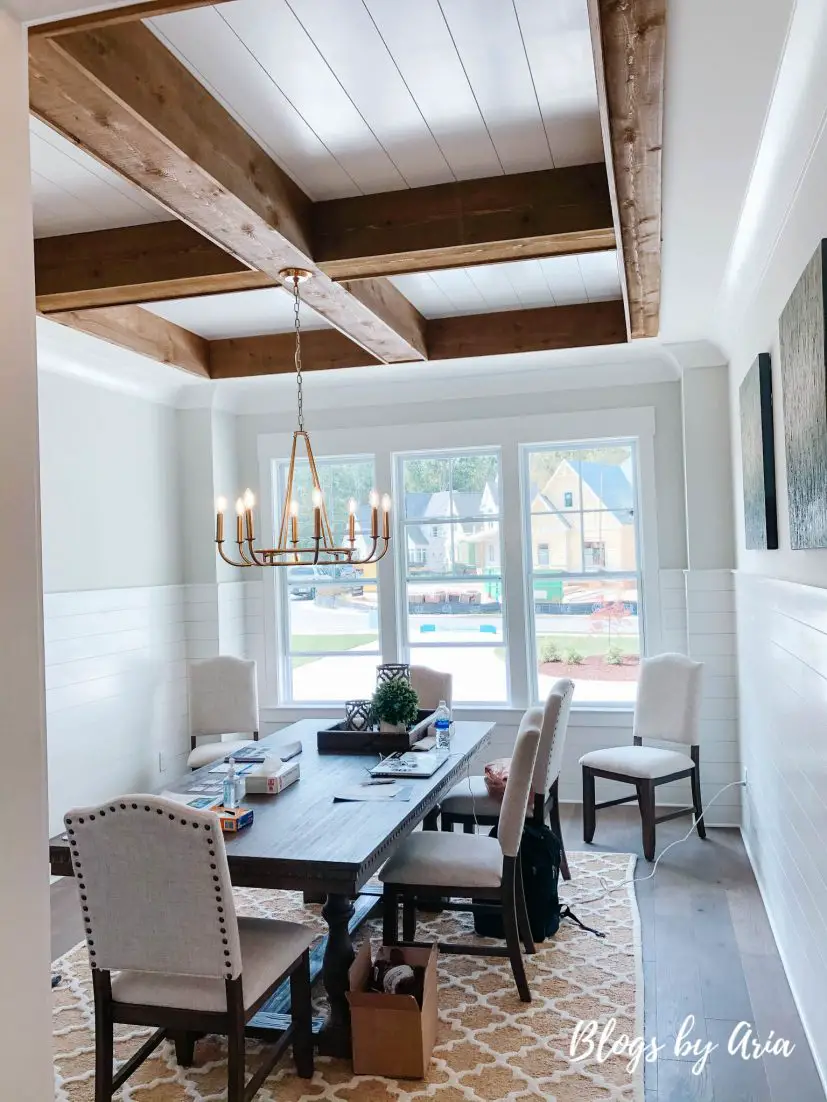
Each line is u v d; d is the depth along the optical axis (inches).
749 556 160.9
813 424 86.1
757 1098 96.8
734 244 124.3
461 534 222.1
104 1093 92.1
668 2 67.6
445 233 117.4
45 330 165.5
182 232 129.0
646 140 88.7
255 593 233.1
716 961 128.7
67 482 180.9
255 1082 92.5
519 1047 107.4
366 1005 102.5
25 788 44.8
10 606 44.2
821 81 75.6
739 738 186.9
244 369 202.4
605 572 213.0
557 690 150.6
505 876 119.1
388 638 223.6
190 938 87.4
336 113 98.3
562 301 178.4
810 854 101.7
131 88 80.4
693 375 192.7
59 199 119.9
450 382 215.5
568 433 210.4
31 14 46.7
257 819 114.1
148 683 204.1
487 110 99.0
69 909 159.0
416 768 135.7
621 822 194.2
